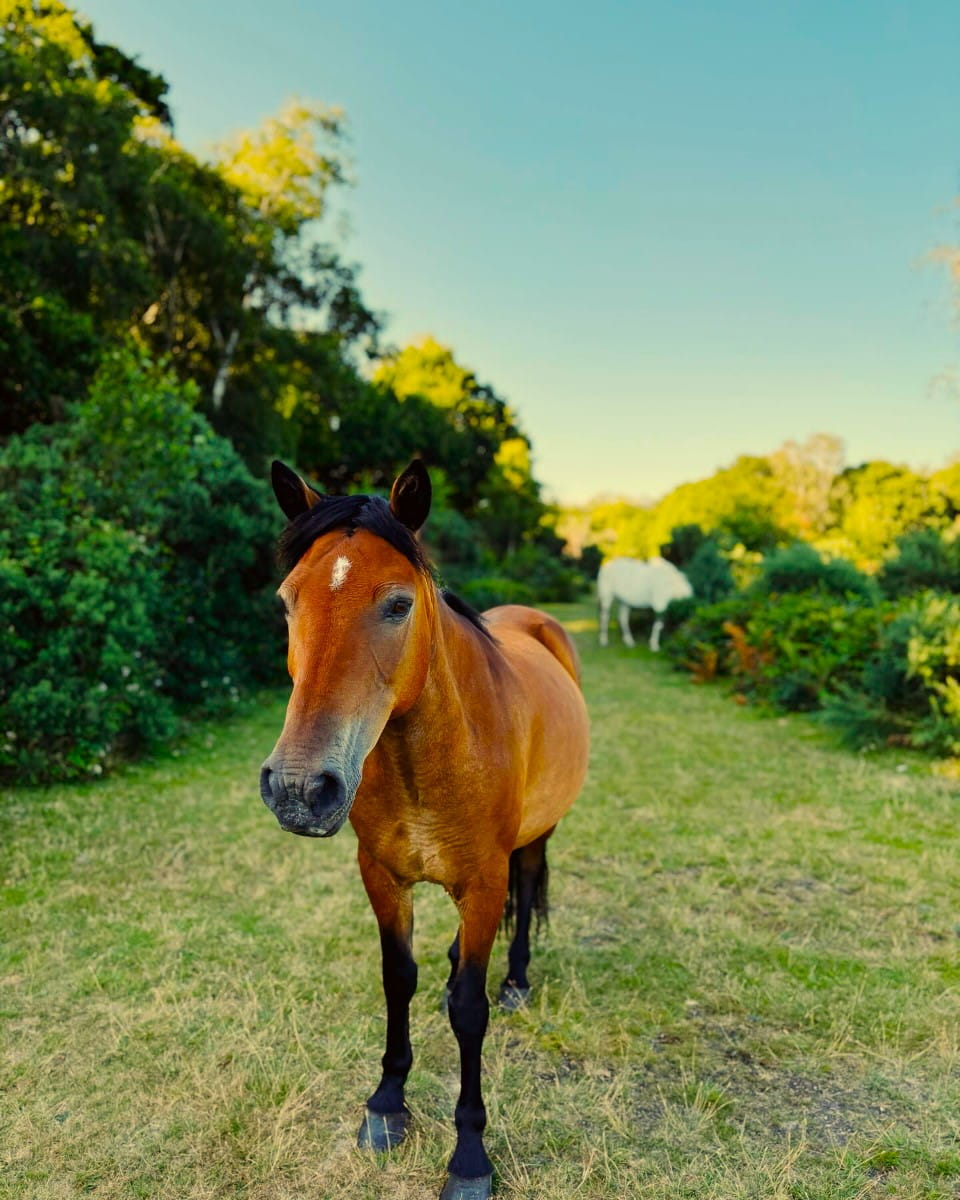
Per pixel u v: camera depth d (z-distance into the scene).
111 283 12.05
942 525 22.39
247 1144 2.02
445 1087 2.26
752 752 6.38
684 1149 2.02
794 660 8.13
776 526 23.12
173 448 7.42
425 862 1.86
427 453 30.94
